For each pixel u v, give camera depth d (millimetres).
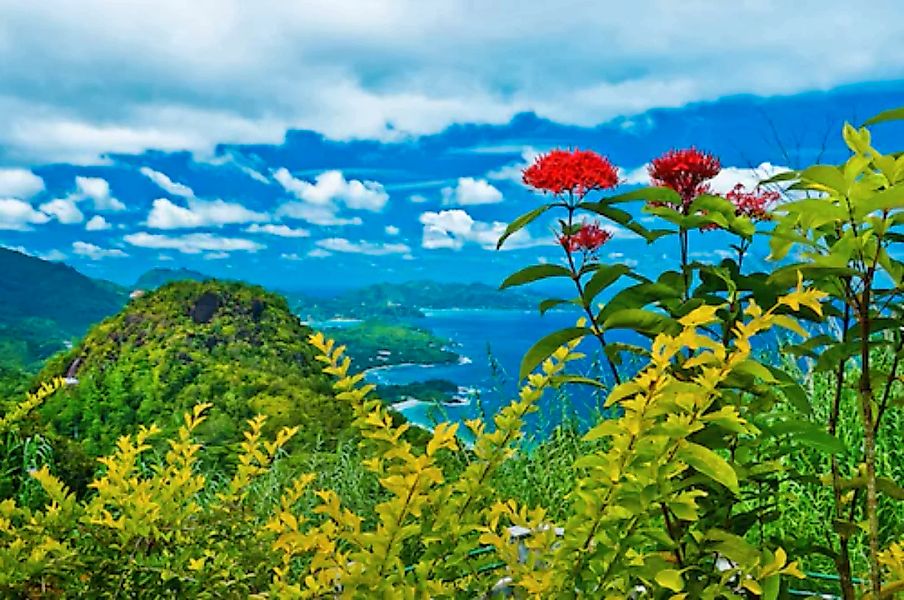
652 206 2012
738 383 1732
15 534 2211
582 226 2021
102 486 2305
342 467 4066
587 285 1951
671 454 1551
